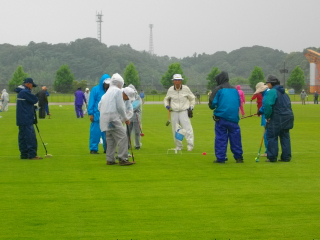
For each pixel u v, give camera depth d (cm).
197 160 1606
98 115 1775
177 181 1222
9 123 3466
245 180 1234
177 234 791
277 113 1523
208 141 2245
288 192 1090
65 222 859
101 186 1162
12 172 1362
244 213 914
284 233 795
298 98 10512
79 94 4097
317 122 3484
